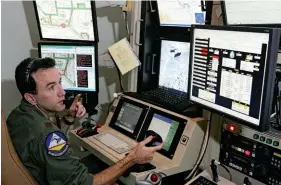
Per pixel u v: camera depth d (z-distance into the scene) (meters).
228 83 1.33
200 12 1.82
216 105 1.42
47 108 1.50
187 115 1.65
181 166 1.56
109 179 1.43
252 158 1.41
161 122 1.72
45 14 1.96
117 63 2.04
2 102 2.13
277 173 1.31
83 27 1.95
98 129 1.97
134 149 1.53
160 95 1.93
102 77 2.43
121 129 1.90
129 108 1.93
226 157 1.53
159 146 1.55
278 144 1.29
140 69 2.10
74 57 2.02
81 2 1.88
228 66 1.32
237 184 1.48
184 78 1.88
